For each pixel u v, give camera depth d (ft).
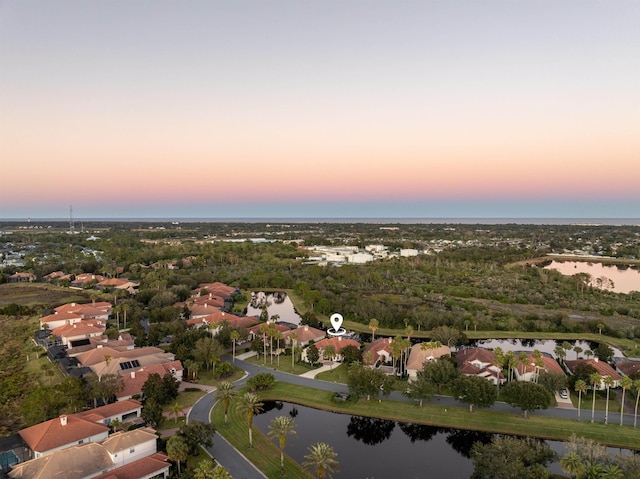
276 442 264.31
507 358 340.59
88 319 496.23
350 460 252.62
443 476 237.45
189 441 236.22
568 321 510.58
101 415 263.90
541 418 288.10
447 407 305.12
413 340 471.62
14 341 436.35
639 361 382.42
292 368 380.37
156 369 334.03
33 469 203.92
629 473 197.26
